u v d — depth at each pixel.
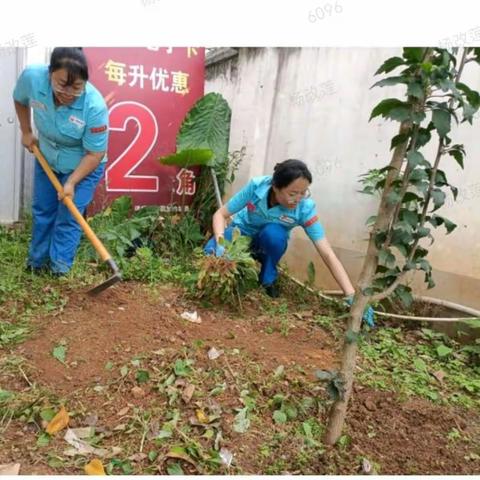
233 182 4.63
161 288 3.34
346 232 3.73
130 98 4.30
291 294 3.73
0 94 4.02
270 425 2.13
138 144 4.37
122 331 2.65
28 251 3.52
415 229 1.76
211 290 3.10
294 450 2.01
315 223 3.29
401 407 2.37
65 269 3.28
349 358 1.97
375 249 1.83
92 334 2.59
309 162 3.95
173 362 2.43
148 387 2.26
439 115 1.65
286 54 4.10
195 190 4.64
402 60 1.71
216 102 4.41
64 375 2.29
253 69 4.43
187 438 1.97
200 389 2.28
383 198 1.80
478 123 2.97
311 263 3.70
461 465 2.02
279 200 3.20
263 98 4.33
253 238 3.67
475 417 2.39
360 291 1.88
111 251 3.69
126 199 4.11
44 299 2.93
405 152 1.77
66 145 3.04
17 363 2.31
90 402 2.15
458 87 1.70
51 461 1.83
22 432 1.97
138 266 3.56
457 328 3.14
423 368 2.79
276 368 2.53
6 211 4.21
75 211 2.97
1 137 4.09
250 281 3.21
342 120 3.71
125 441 1.96
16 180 4.19
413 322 3.33
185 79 4.46
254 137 4.45
